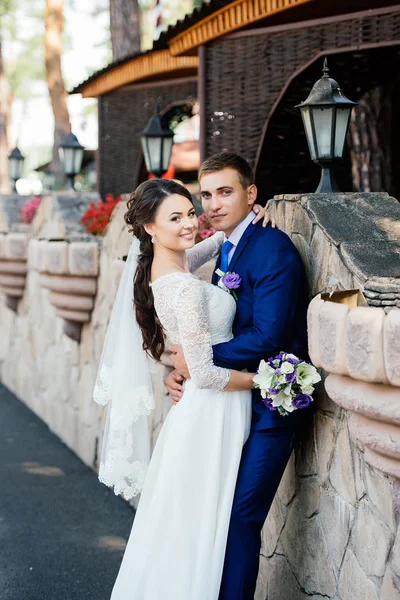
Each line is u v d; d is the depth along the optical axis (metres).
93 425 6.61
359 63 6.12
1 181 18.33
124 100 9.98
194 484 3.16
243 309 3.27
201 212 5.86
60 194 7.55
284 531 3.58
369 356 2.33
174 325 3.22
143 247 3.37
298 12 5.92
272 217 3.67
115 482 3.55
